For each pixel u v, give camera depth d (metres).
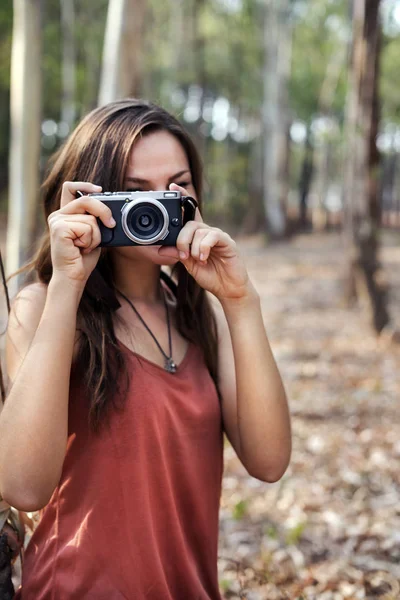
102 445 1.62
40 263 1.84
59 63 26.28
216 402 1.84
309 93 30.39
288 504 4.12
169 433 1.69
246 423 1.79
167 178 1.78
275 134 24.78
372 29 8.24
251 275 15.79
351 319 10.08
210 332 1.96
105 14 26.30
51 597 1.59
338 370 7.40
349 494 4.26
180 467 1.71
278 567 3.33
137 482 1.62
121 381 1.64
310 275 15.54
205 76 29.11
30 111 6.38
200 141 29.20
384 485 4.38
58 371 1.55
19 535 1.84
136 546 1.62
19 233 6.47
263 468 1.83
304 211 32.72
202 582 1.80
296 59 29.97
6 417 1.53
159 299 1.96
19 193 6.47
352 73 8.59
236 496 4.27
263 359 1.78
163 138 1.80
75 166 1.79
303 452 5.02
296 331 9.58
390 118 26.56
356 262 8.83
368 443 5.16
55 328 1.57
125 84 6.29
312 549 3.53
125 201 1.65
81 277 1.62
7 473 1.52
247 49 27.44
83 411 1.65
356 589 3.12
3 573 1.70
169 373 1.75
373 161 8.54
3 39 24.22
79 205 1.63
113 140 1.74
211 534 1.82
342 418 5.77
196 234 1.68
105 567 1.59
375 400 6.25
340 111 30.05
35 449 1.51
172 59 28.03
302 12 27.19
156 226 1.67
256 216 29.62
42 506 1.56
